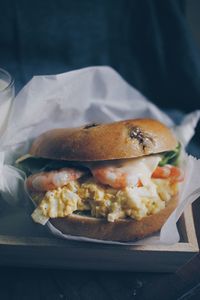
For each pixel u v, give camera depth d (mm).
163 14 648
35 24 636
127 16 651
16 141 438
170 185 397
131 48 668
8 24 633
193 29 690
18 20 631
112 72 477
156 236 385
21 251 368
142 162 394
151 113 510
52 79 427
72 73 440
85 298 367
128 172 385
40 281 378
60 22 639
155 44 655
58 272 385
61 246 363
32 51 648
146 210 374
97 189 384
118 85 489
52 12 633
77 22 643
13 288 371
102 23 650
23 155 443
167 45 659
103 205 375
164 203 386
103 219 374
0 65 643
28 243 363
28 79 631
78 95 461
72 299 366
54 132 417
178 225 406
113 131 390
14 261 381
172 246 368
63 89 439
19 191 411
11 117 425
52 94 434
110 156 379
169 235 368
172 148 399
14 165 440
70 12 637
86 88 467
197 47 670
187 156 433
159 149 390
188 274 388
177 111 657
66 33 646
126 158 391
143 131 393
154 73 671
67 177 390
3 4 623
